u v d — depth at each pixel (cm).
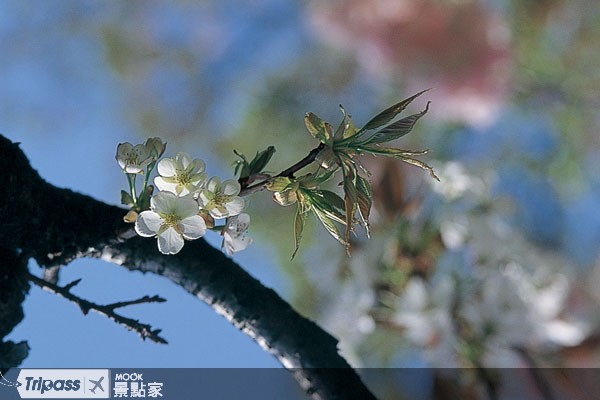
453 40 230
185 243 103
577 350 133
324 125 94
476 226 134
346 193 93
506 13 269
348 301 133
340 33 243
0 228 100
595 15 271
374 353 150
